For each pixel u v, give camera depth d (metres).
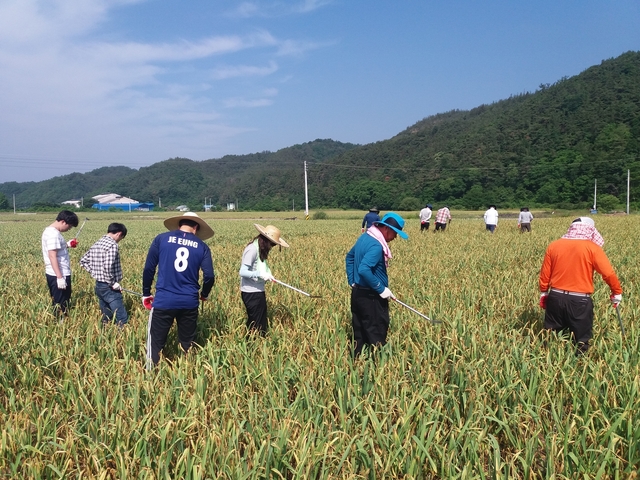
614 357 4.82
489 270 11.46
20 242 25.05
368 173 126.75
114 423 3.78
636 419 3.92
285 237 24.42
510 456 3.80
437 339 5.56
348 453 3.53
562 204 87.94
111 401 4.25
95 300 8.58
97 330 5.93
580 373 4.84
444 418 4.02
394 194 109.31
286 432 3.61
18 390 4.63
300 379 4.54
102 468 3.39
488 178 100.88
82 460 3.60
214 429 3.71
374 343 5.72
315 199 121.38
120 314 7.19
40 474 3.36
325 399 4.30
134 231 34.09
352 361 5.18
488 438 3.83
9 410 4.25
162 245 5.69
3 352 5.33
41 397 4.48
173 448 3.60
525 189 97.62
